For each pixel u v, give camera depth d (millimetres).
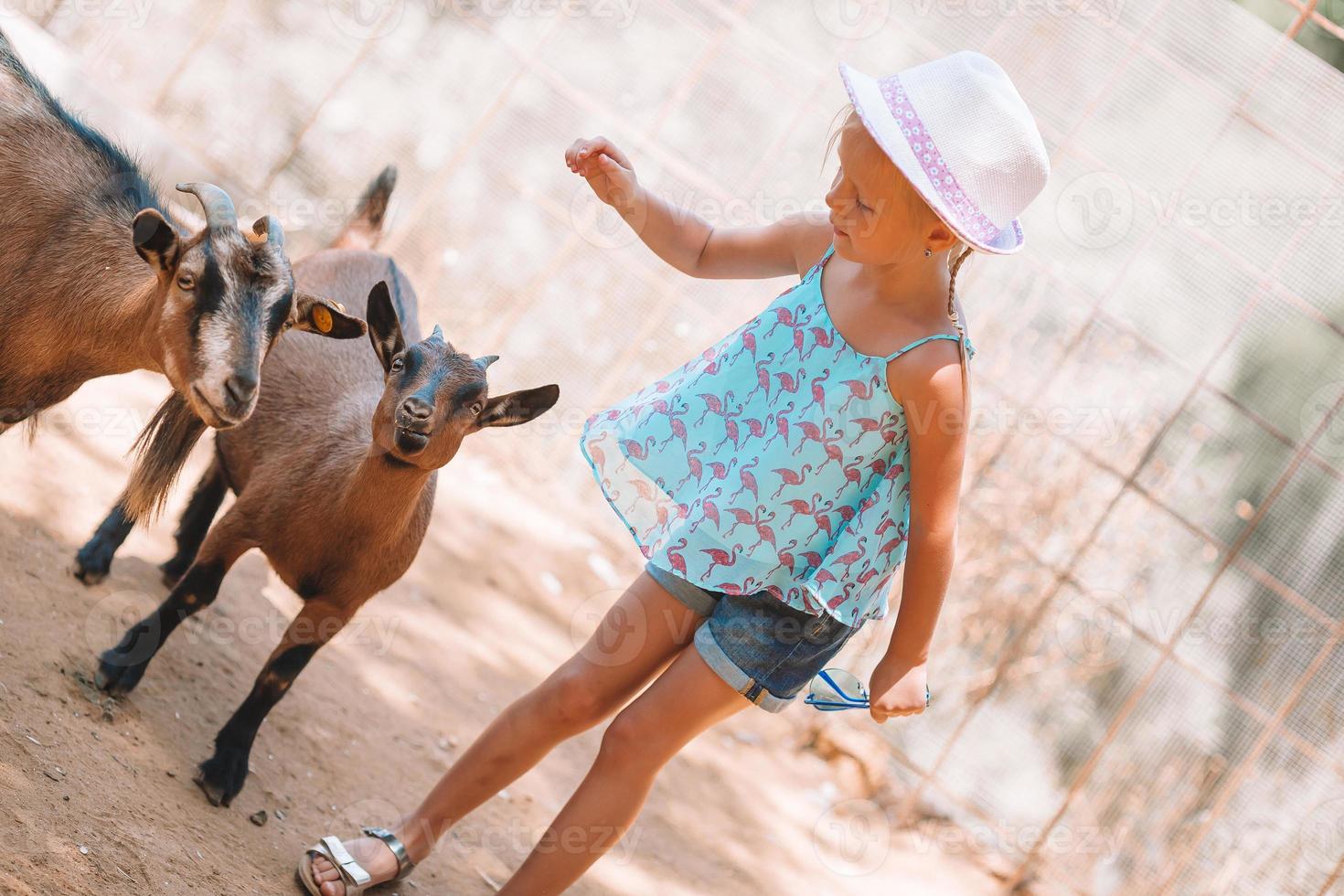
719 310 7613
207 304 2646
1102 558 6570
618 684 2811
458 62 8578
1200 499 6812
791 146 8344
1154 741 6363
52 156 3082
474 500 6715
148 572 3996
